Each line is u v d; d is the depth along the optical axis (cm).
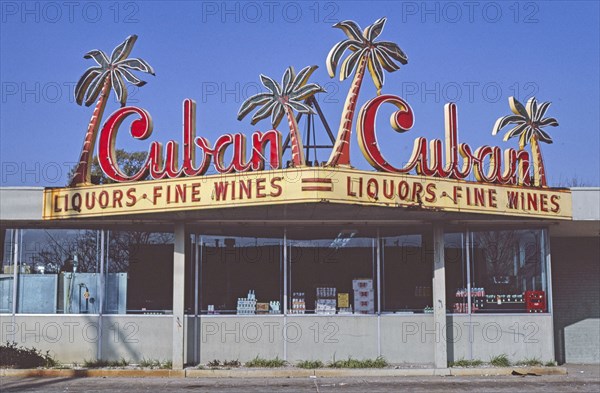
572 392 1631
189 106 1830
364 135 1758
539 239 2062
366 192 1731
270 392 1619
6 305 2006
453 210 1823
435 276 1986
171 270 2027
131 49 1936
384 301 2031
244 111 1784
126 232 2034
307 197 1689
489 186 1880
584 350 2298
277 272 2038
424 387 1702
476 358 2002
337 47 1806
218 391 1630
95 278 2014
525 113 2005
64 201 1903
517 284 2050
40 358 1944
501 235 2067
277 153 1748
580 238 2352
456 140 1861
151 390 1641
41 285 2014
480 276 2050
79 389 1653
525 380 1827
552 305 2131
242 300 2020
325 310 2025
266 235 2050
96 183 1966
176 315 1930
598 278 2331
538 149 2003
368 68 1848
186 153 1811
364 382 1784
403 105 1809
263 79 1803
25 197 1922
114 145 1880
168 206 1808
